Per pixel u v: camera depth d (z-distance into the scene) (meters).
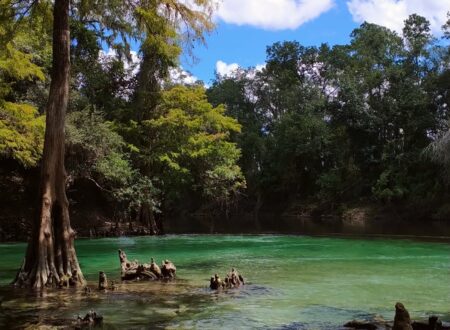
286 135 61.03
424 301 11.11
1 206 30.88
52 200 13.54
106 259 19.75
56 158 13.73
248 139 64.81
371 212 50.81
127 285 13.19
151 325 9.00
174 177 34.75
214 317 9.59
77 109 30.34
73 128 26.58
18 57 18.62
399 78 52.47
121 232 32.47
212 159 35.31
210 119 34.84
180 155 34.25
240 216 65.06
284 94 67.44
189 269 16.69
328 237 29.09
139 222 33.88
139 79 33.97
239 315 9.75
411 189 49.03
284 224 45.97
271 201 67.88
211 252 22.08
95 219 32.91
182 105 34.22
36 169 32.00
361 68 55.22
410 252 21.17
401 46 54.72
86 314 9.41
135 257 20.38
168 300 11.20
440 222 43.69
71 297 11.57
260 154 66.62
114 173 28.69
